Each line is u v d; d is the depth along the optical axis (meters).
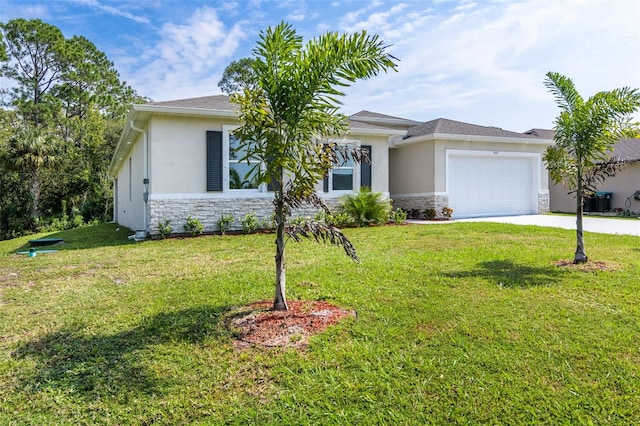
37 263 7.57
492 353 3.19
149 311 4.43
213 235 10.95
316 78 3.76
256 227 11.75
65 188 26.30
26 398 2.76
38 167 22.27
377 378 2.86
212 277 5.98
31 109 27.80
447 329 3.69
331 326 3.78
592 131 6.21
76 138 28.62
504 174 16.81
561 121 6.47
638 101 5.82
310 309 4.27
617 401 2.54
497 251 7.69
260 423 2.42
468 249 7.98
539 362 3.04
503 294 4.72
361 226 12.87
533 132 23.23
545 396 2.60
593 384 2.73
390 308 4.26
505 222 13.38
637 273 5.64
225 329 3.82
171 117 10.89
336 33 3.81
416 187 16.45
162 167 10.83
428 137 15.34
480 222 13.38
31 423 2.48
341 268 6.29
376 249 8.16
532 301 4.45
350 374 2.93
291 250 8.24
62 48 29.31
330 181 13.35
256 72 4.01
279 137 3.91
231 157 11.66
